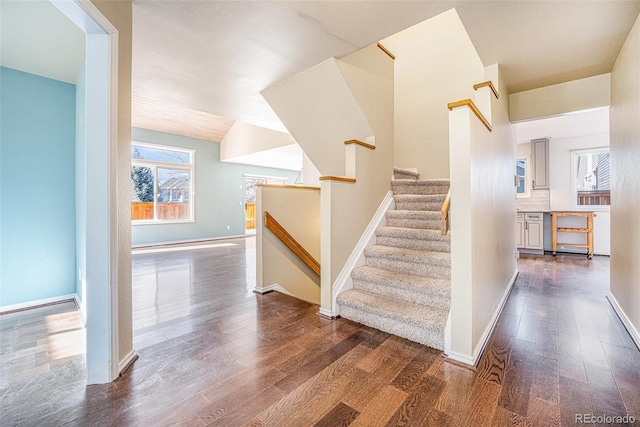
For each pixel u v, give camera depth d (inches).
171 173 306.5
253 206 389.1
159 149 299.4
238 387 63.1
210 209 334.6
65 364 71.5
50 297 115.4
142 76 124.0
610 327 93.6
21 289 109.5
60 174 117.6
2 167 106.1
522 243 236.4
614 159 105.0
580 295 127.0
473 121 74.2
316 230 165.2
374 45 126.0
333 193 104.0
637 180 80.9
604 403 57.4
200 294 130.3
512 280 145.3
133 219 281.9
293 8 80.0
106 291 63.6
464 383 64.5
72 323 96.1
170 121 278.7
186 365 71.5
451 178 74.5
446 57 156.0
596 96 113.9
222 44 99.1
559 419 53.1
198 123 293.0
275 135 262.1
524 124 196.5
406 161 171.0
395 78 174.1
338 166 147.7
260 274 132.3
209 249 265.1
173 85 133.3
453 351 74.7
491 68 105.6
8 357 74.7
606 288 137.1
